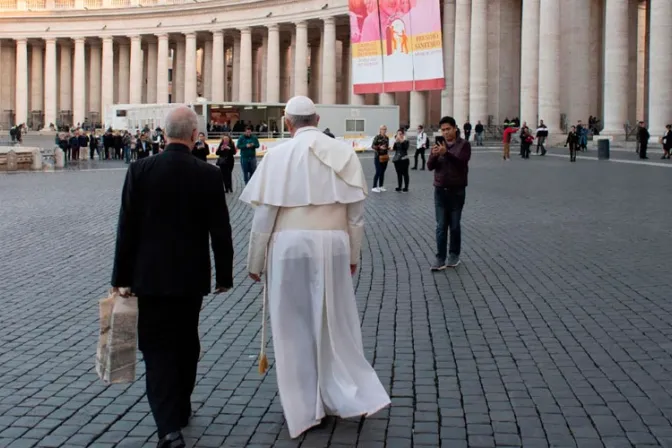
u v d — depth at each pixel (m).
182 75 88.69
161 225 6.11
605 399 7.03
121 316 6.04
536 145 50.53
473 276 12.53
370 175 34.56
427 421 6.60
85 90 92.00
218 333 9.41
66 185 31.34
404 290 11.61
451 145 13.04
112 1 89.31
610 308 10.29
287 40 85.44
